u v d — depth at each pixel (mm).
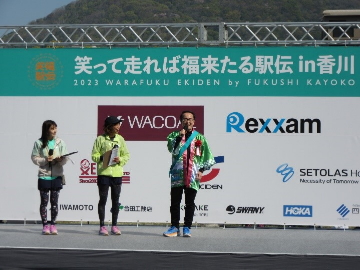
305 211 9531
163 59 9773
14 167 9922
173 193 8688
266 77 9617
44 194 8797
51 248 7703
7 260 7703
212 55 9695
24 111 9922
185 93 9727
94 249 7664
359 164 9461
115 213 8875
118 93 9836
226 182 9625
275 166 9578
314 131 9547
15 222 10250
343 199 9492
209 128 9680
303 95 9562
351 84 9523
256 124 9609
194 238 8562
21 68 9945
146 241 8281
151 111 9781
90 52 9875
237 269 7523
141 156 9781
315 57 9562
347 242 8328
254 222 9594
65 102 9891
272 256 7512
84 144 9852
